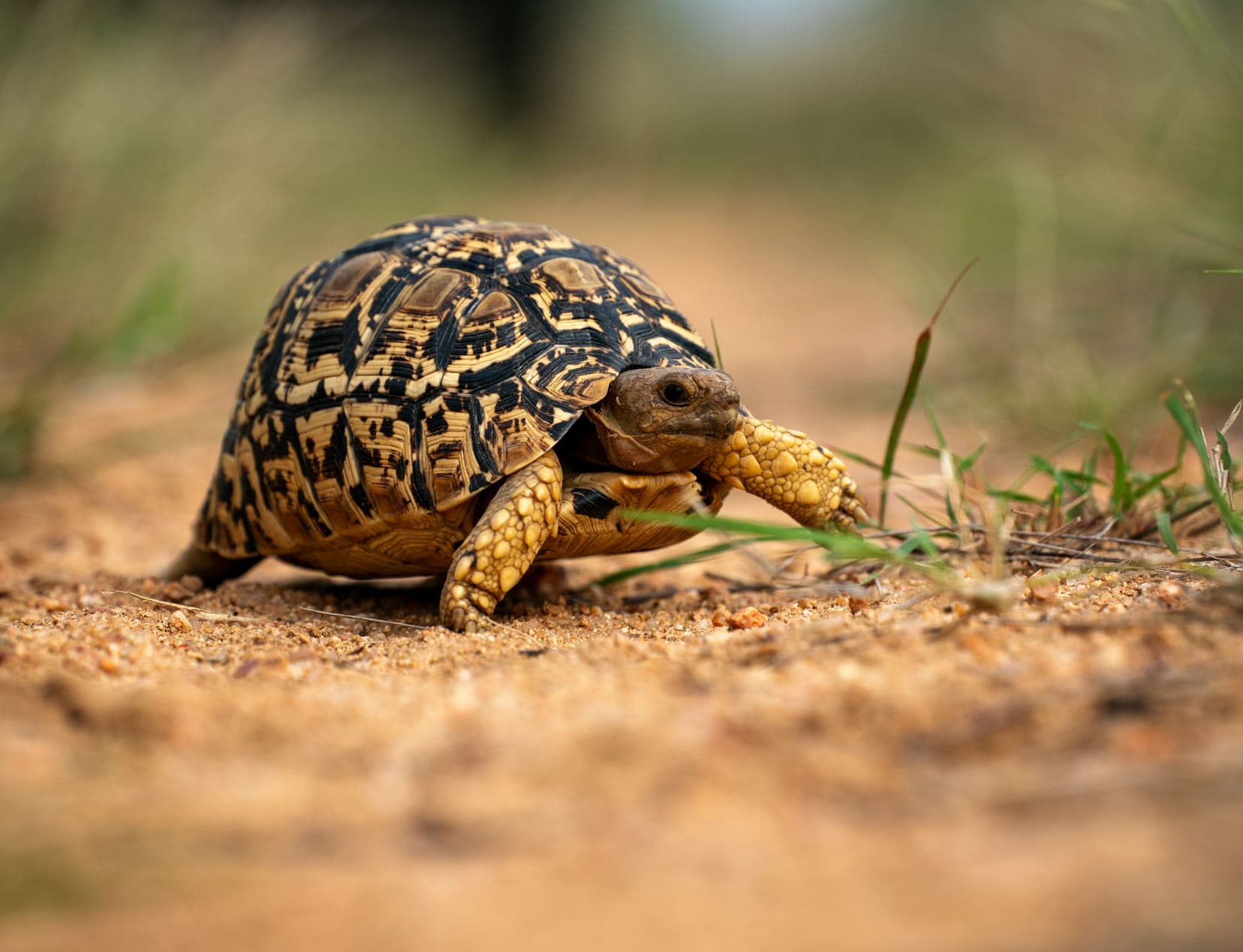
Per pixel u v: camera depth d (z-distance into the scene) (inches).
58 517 365.4
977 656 149.7
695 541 317.7
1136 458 334.6
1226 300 384.5
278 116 634.8
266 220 634.8
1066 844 103.3
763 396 536.7
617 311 225.5
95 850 110.2
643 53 1897.1
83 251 505.7
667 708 139.4
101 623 204.8
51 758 130.2
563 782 121.2
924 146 1019.9
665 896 100.2
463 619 201.0
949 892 97.6
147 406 506.0
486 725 138.3
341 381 223.9
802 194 1408.7
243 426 244.4
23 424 406.0
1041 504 233.1
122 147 527.5
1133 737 121.6
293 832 113.7
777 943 92.4
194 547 261.4
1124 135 430.9
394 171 886.4
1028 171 486.0
